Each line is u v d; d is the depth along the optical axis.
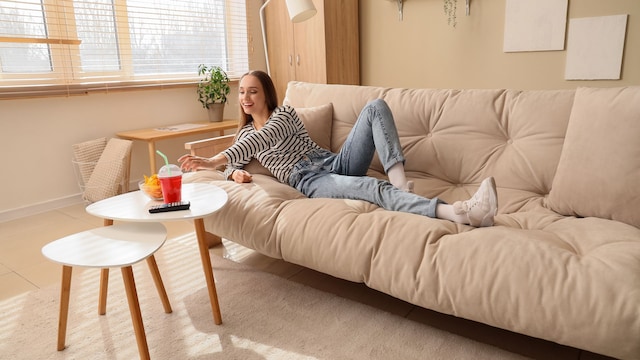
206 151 2.46
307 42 3.96
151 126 3.74
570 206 1.68
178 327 1.68
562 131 1.88
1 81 2.94
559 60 3.33
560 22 3.25
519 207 1.84
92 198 3.18
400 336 1.59
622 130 1.58
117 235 1.54
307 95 2.61
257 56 4.50
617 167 1.56
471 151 2.08
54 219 2.99
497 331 1.61
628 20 3.02
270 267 2.17
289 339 1.59
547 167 1.87
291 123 2.13
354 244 1.54
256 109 2.17
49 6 3.09
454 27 3.71
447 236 1.44
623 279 1.14
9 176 3.00
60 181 3.24
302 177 2.08
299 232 1.68
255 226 1.80
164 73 3.85
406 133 2.25
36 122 3.08
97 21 3.37
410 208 1.68
